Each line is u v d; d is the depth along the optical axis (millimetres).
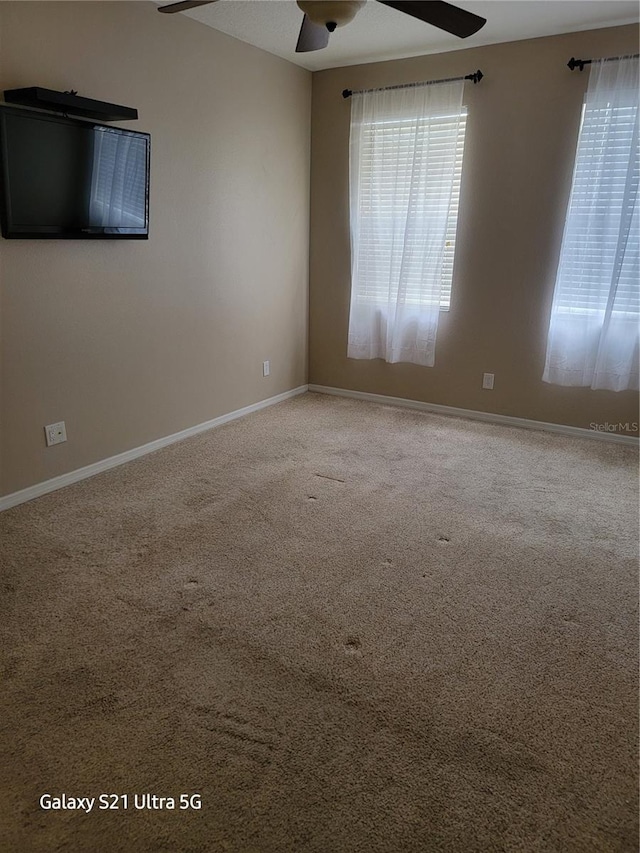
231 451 3771
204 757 1587
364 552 2605
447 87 3973
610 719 1743
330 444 3926
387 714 1740
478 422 4449
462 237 4234
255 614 2172
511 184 3975
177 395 3855
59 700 1760
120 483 3256
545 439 4090
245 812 1443
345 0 2004
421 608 2232
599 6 3188
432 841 1384
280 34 3660
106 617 2135
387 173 4336
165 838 1381
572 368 3932
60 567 2439
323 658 1961
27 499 3014
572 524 2893
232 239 4047
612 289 3668
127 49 3061
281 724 1697
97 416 3312
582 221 3703
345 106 4449
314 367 5219
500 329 4262
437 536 2754
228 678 1863
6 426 2848
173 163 3469
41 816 1424
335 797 1484
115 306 3285
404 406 4809
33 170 2623
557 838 1397
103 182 2951
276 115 4227
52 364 3004
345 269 4812
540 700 1809
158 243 3479
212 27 3537
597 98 3516
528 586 2387
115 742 1626
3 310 2725
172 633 2061
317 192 4762
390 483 3322
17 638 2016
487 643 2055
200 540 2672
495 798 1491
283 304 4730
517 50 3752
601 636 2104
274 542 2670
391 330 4547
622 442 4008
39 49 2662
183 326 3789
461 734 1677
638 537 2781
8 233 2605
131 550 2576
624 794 1512
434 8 1917
